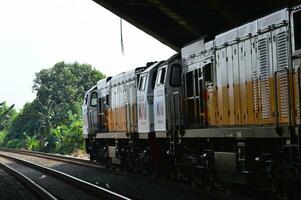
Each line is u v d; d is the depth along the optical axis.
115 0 26.89
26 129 79.69
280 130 12.43
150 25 28.70
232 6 24.44
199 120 17.95
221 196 15.00
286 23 12.59
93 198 17.03
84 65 93.69
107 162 29.53
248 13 24.94
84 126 34.34
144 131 22.55
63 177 23.94
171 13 26.14
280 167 12.69
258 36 13.88
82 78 91.94
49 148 62.31
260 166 13.70
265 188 13.65
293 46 12.18
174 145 19.44
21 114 82.06
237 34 15.09
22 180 23.98
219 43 16.27
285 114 12.52
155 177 21.98
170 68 19.91
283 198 12.76
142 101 22.64
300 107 11.55
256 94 13.97
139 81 23.27
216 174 16.78
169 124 19.83
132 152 24.81
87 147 34.59
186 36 30.08
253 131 13.61
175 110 19.48
